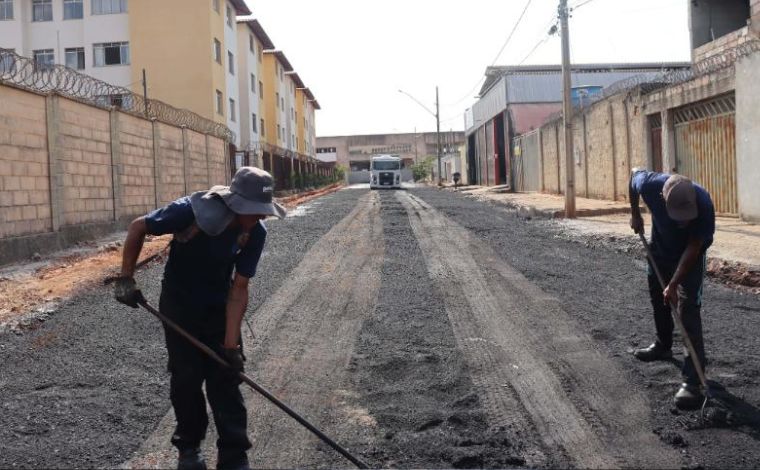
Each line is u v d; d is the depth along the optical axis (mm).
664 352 5441
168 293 3543
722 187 15336
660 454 3842
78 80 14062
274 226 16828
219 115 34219
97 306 7730
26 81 12102
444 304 7551
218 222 3303
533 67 44938
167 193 19469
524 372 5219
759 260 9070
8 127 11344
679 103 16609
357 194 39531
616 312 7098
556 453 3877
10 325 6762
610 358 5527
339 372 5293
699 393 4477
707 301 7734
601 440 4035
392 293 8172
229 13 36906
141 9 32688
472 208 24172
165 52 32656
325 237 14172
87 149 14391
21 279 9430
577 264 10398
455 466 3752
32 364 5645
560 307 7328
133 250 3408
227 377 3613
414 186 59375
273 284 8797
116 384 5109
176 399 3543
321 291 8336
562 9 17625
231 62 37344
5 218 11188
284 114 55656
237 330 3516
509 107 38500
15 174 11531
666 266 5055
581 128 25734
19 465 3756
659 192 4906
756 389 4801
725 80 14438
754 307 7402
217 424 3596
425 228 16109
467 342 6043
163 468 3736
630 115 20156
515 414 4410
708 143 15875
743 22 22938
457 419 4328
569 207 18047
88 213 14375
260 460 3820
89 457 3875
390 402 4676
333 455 3883
